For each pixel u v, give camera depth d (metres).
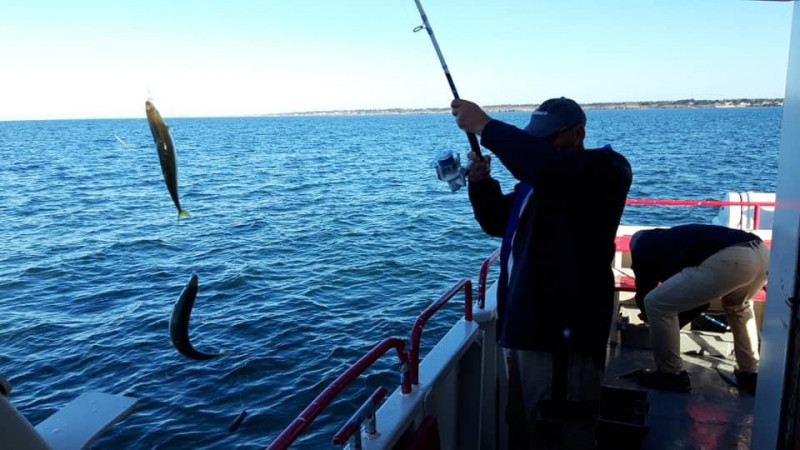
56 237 18.38
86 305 11.48
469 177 2.96
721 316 4.68
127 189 30.84
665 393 3.83
